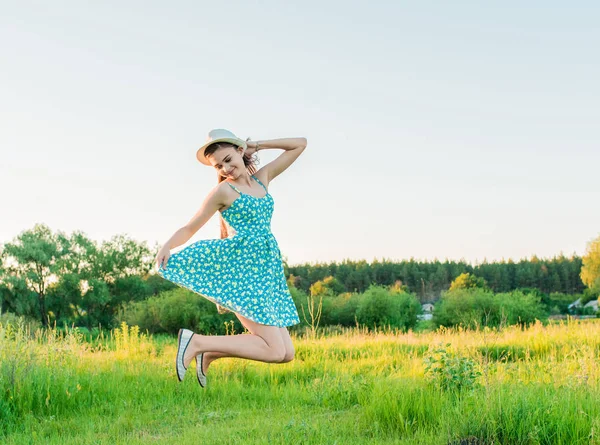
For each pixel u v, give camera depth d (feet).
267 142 15.57
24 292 169.68
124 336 44.24
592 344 40.55
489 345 39.42
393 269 385.50
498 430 17.98
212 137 14.58
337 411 23.94
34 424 22.34
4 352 26.43
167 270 14.05
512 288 374.84
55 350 30.17
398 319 125.39
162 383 28.96
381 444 18.22
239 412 24.12
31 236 176.35
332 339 52.70
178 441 19.51
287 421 21.54
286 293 15.25
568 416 17.93
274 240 14.99
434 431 19.47
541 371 27.68
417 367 31.68
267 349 14.20
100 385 27.30
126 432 21.42
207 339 14.16
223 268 14.37
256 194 14.99
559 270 373.81
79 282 176.45
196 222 14.34
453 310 104.42
